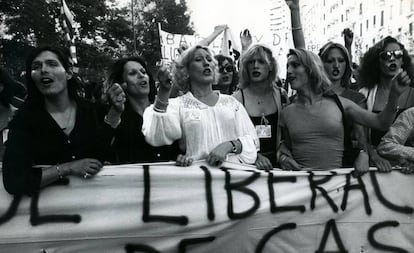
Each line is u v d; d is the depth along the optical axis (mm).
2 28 23719
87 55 26703
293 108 3748
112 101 3117
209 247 3396
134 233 3275
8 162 3047
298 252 3543
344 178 3590
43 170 3090
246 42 5902
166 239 3328
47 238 3176
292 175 3520
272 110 4008
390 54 4156
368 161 3637
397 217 3645
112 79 3973
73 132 3174
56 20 24531
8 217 3143
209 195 3365
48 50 3176
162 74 3250
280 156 3779
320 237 3568
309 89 3658
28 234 3152
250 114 3977
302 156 3652
